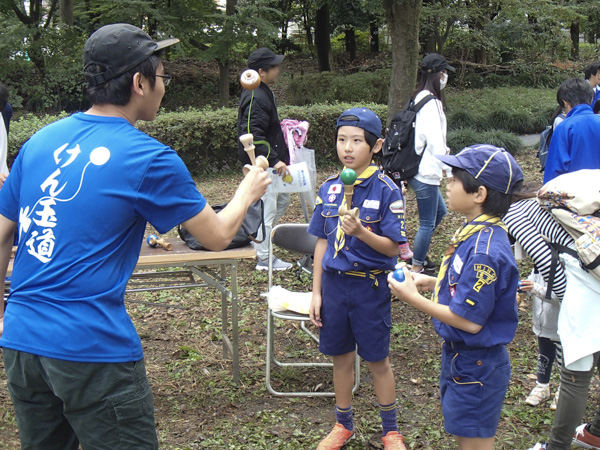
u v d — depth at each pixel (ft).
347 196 8.38
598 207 7.77
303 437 9.98
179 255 10.58
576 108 12.89
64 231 5.74
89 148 5.88
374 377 9.38
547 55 67.26
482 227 7.37
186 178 6.03
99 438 5.99
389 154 16.07
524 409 10.68
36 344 5.69
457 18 54.03
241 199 6.48
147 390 6.22
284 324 14.53
